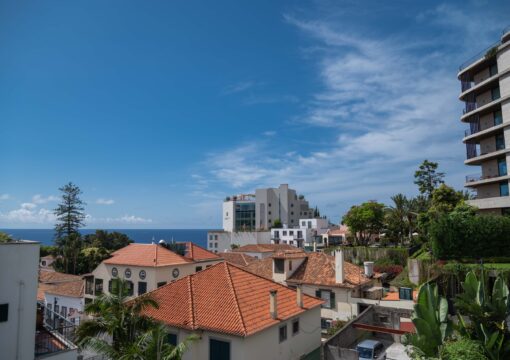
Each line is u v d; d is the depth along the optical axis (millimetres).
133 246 44469
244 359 19109
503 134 46438
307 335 24969
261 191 138375
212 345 20188
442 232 37094
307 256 39250
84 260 72250
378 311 30516
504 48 44906
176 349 15406
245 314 21016
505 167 45969
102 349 15773
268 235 120500
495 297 17438
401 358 24578
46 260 83688
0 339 17000
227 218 140875
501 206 43938
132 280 39375
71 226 84312
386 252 58469
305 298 26375
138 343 15664
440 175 68562
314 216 154375
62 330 21781
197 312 21672
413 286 38844
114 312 17594
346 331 25797
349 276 35375
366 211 73438
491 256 35062
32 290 18266
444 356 16594
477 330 17328
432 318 17328
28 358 17734
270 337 21344
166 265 38875
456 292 33031
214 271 25844
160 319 21359
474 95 50812
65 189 84312
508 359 16562
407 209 66375
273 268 37656
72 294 43438
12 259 17719
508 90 44062
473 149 50812
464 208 41125
